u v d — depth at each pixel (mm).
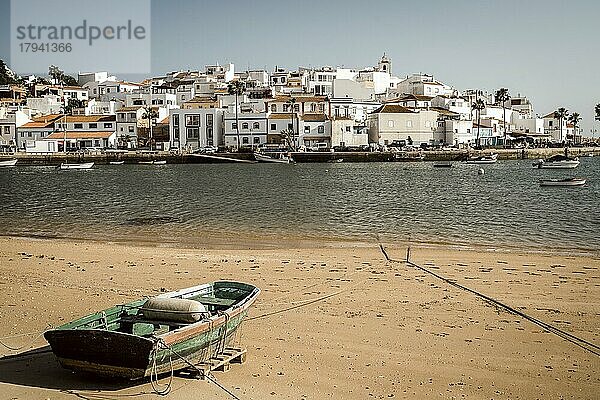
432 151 128000
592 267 23703
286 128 134750
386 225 37500
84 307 18562
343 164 119438
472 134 151000
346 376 13281
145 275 22797
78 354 12406
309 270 23328
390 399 12227
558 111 187000
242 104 146250
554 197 56812
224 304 14906
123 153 127438
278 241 31422
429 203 51438
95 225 38562
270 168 109062
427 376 13328
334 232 34656
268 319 17219
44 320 17234
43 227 37844
